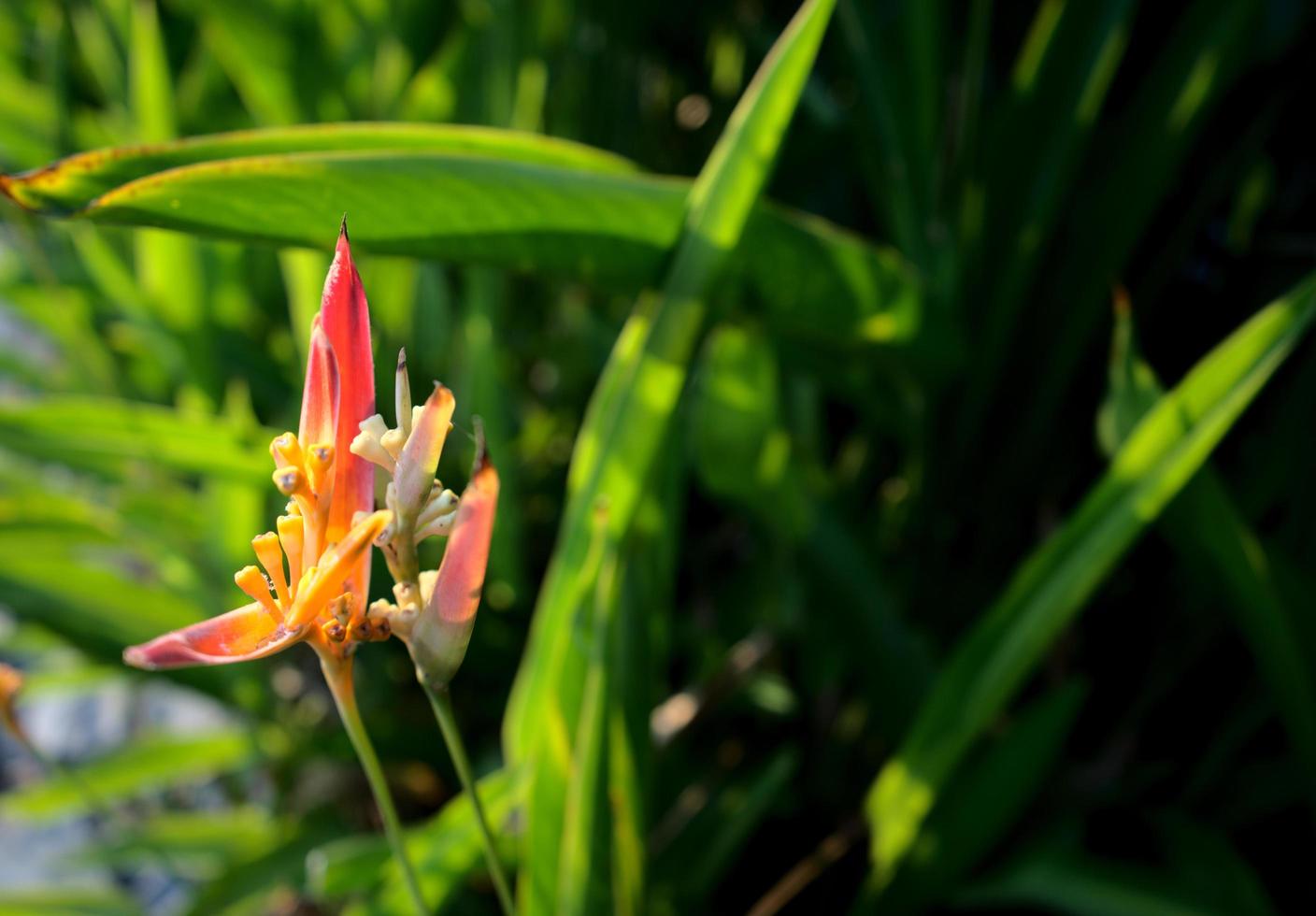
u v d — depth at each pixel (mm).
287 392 1474
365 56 1425
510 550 1243
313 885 865
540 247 700
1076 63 969
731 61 1449
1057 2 949
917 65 1037
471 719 1342
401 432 509
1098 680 1185
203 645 497
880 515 1250
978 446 1140
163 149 655
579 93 1469
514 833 839
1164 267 1103
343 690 538
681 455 927
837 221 1383
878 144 1131
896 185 1085
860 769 1199
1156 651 1154
